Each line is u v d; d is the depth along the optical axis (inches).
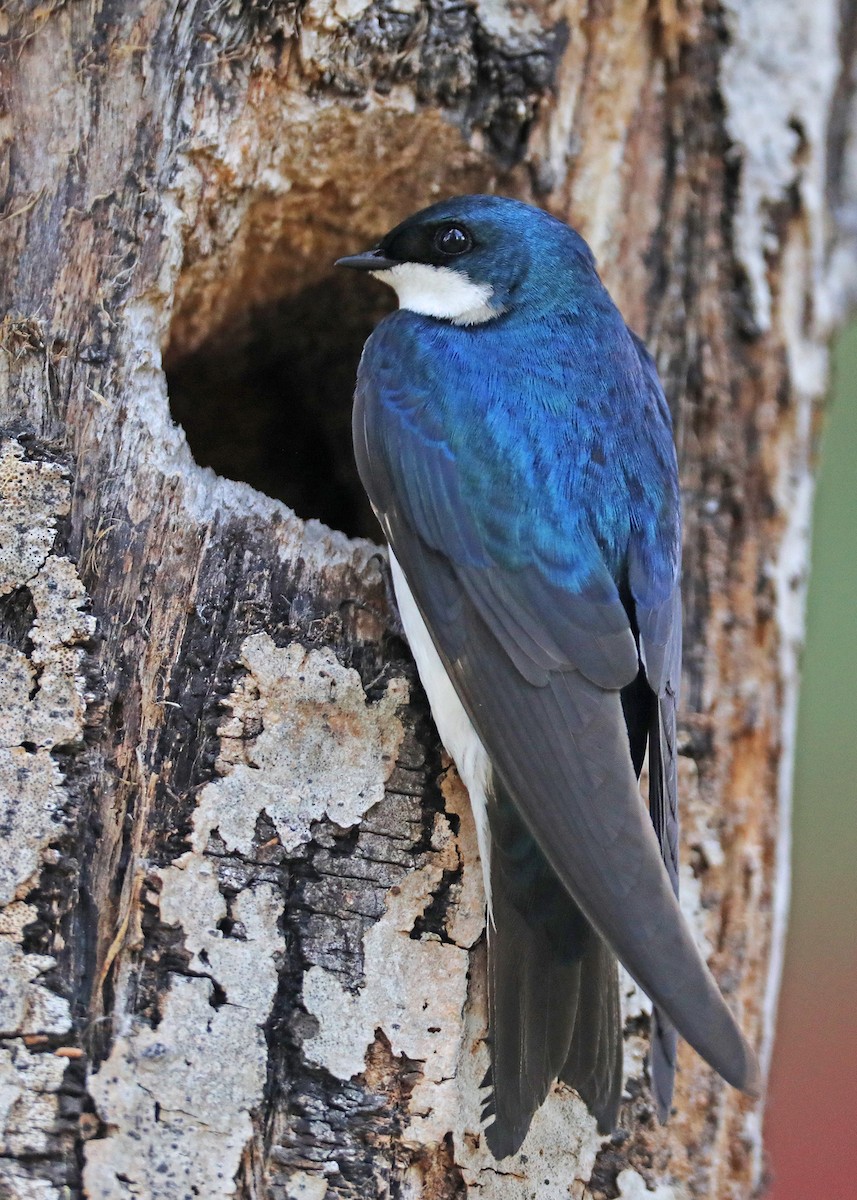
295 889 205.3
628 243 263.0
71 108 225.1
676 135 264.8
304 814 206.2
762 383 268.7
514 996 199.0
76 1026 195.6
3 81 225.1
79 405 215.2
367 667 215.2
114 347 218.1
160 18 227.0
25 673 202.7
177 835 202.5
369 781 209.6
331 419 303.6
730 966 250.8
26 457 210.4
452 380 230.7
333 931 204.8
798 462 275.3
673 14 260.1
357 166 257.6
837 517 385.7
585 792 193.0
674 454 237.0
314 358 299.6
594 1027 197.8
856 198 301.1
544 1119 214.2
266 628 210.5
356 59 241.6
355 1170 200.2
